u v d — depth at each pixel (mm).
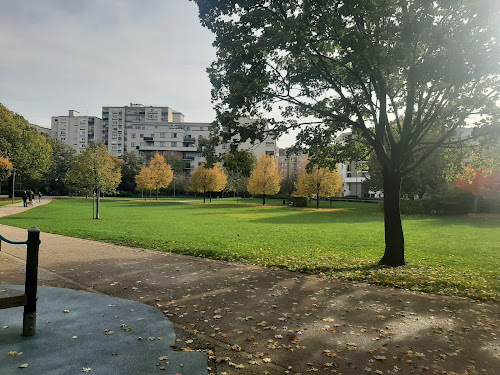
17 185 70688
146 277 8328
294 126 11086
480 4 7875
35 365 3918
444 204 32812
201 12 10023
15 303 4586
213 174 56938
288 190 76125
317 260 10922
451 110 10633
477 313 5973
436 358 4289
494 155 12375
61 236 15586
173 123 110438
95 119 125875
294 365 4070
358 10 8219
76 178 26641
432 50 8664
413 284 8023
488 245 14531
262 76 10305
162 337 4812
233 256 11305
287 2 9844
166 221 25312
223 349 4477
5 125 52938
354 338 4867
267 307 6176
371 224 24266
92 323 5309
